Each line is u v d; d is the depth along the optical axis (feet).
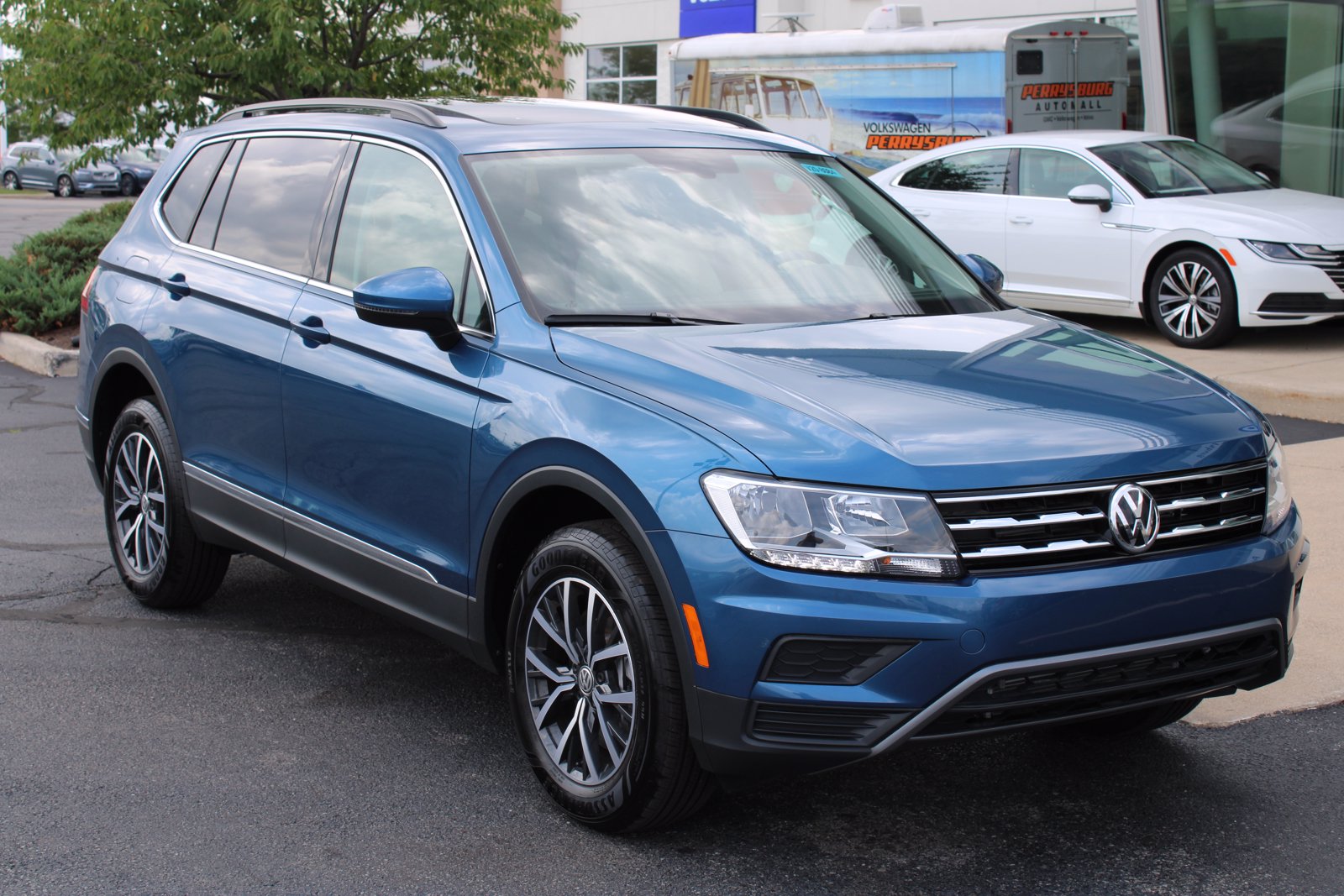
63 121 49.80
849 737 10.47
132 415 18.12
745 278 14.12
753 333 13.05
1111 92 53.26
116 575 19.86
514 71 52.95
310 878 11.34
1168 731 14.52
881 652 10.35
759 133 17.07
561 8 92.79
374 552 14.15
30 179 143.43
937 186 43.50
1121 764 13.69
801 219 15.38
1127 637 10.73
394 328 14.05
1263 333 39.63
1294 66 46.01
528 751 12.64
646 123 16.26
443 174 14.40
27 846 11.82
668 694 11.14
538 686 12.59
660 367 11.93
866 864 11.62
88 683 15.71
